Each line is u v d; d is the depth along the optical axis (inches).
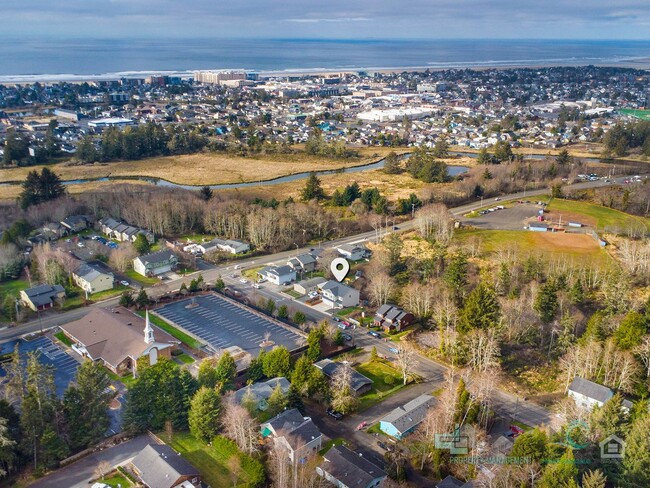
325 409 4163.4
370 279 6264.8
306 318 5610.2
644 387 4133.9
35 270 6363.2
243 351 4958.2
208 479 3425.2
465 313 4894.2
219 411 3784.5
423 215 7864.2
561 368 4598.9
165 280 6505.9
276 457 3400.6
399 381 4534.9
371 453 3693.4
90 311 5565.9
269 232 7514.8
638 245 6948.8
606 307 5403.5
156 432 3865.7
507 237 7613.2
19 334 5236.2
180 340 5152.6
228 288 6299.2
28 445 3462.1
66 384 4407.0
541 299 5211.6
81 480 3412.9
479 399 3821.4
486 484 3117.6
